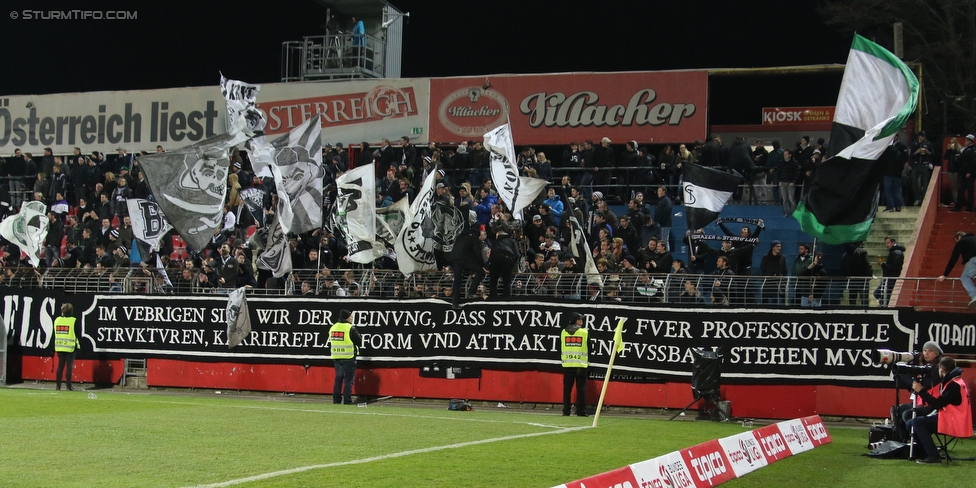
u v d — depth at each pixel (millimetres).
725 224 25484
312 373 22047
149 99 34062
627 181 27672
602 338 19859
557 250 22031
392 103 32125
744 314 18953
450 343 20953
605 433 14609
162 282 24031
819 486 10242
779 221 25281
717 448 10516
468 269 20797
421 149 31953
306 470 9859
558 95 30922
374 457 11000
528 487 9156
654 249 21641
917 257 21094
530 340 20344
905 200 25609
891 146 24109
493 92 31406
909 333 17844
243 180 28562
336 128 32500
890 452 12875
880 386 17953
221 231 26844
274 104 32938
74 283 24609
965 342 17469
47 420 14586
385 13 35938
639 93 30344
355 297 21812
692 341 19219
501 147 20891
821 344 18438
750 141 35062
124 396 20781
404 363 21266
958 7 41156
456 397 20875
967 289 17562
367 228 21250
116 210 27984
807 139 26047
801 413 18469
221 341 22797
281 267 22078
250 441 12352
